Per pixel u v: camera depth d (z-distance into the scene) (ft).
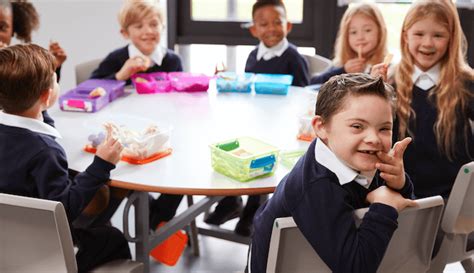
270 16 9.00
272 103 7.47
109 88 7.54
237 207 8.35
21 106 4.92
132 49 8.71
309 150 4.02
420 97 6.11
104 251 5.07
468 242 5.28
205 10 11.71
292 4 11.18
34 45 5.18
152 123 6.29
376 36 8.18
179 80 8.14
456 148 6.07
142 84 7.91
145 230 5.51
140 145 5.35
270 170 5.16
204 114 6.95
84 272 4.95
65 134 6.18
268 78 8.16
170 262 6.46
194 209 6.71
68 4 10.85
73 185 4.88
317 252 3.71
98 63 9.09
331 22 10.96
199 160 5.49
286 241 3.69
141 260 5.59
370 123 3.71
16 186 4.74
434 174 6.09
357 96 3.73
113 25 10.94
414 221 3.96
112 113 6.95
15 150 4.72
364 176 3.91
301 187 3.80
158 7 8.71
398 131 6.11
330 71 8.39
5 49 4.97
